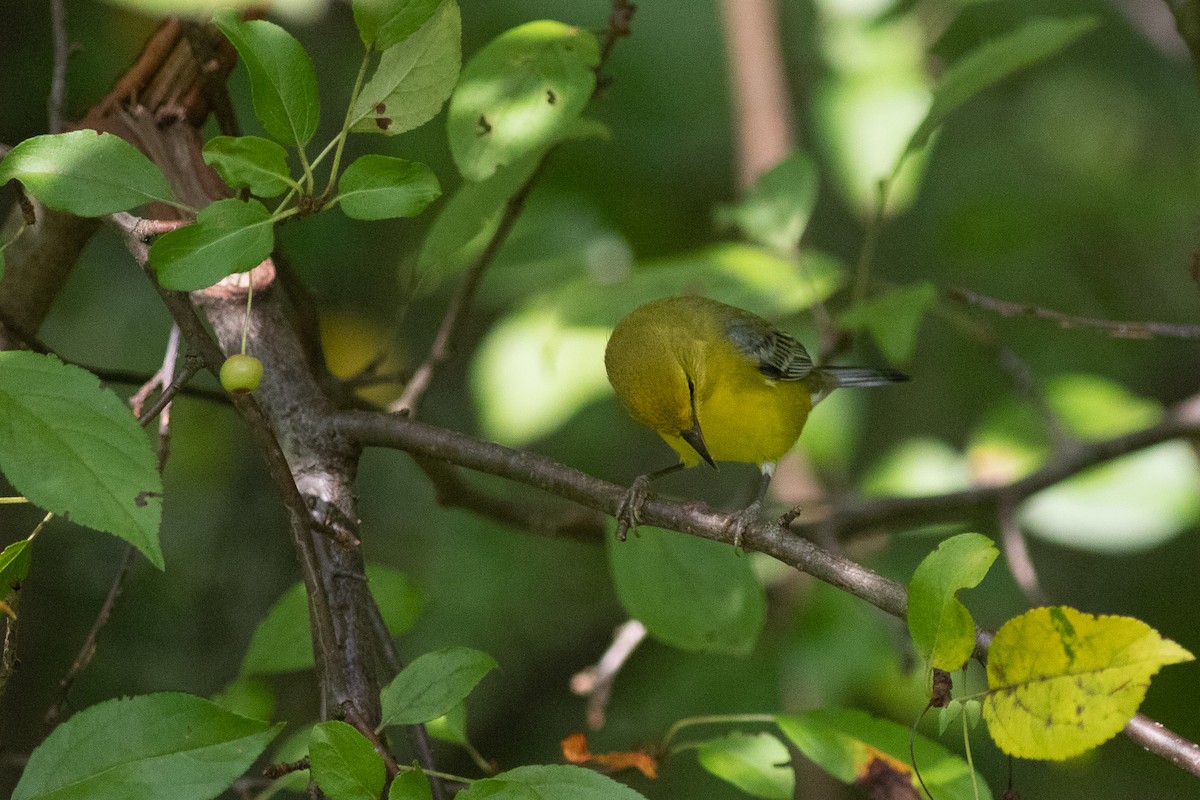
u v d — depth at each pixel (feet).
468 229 24.79
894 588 16.10
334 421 19.62
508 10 42.39
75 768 13.60
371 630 19.29
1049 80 51.55
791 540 17.25
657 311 30.35
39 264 22.82
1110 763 46.26
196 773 13.67
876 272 53.52
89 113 22.31
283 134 14.82
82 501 12.74
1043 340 50.39
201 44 21.22
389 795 13.70
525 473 19.36
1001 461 38.22
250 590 40.55
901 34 38.22
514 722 46.06
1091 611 50.70
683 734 43.01
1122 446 34.27
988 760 46.73
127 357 41.45
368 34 14.61
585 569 47.21
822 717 20.93
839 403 39.70
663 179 46.73
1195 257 24.70
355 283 44.27
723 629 23.68
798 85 50.90
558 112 20.65
